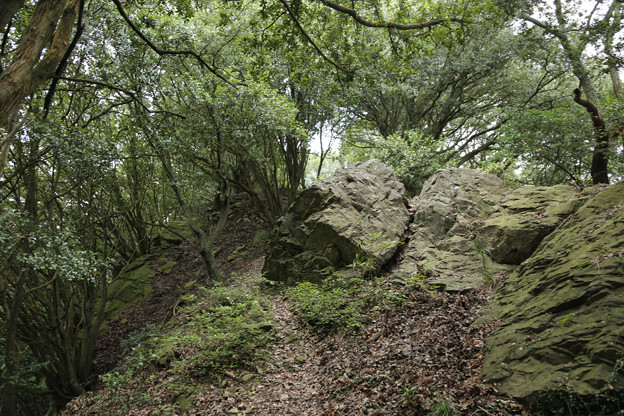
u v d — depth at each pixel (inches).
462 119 1043.3
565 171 586.9
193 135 539.2
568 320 178.9
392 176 500.7
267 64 409.4
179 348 363.9
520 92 846.5
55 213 526.0
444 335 235.9
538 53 737.6
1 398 456.4
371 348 259.3
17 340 485.4
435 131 928.3
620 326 156.8
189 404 271.3
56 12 158.4
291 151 793.6
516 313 214.4
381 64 397.4
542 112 572.7
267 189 741.3
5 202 398.6
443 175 459.8
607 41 605.6
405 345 242.1
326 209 430.3
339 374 243.9
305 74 407.5
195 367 313.7
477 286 294.4
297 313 371.9
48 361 462.0
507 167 661.3
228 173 699.4
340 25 400.8
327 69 398.6
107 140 477.7
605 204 251.6
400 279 349.4
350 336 291.6
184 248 813.9
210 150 586.2
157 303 654.5
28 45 152.7
